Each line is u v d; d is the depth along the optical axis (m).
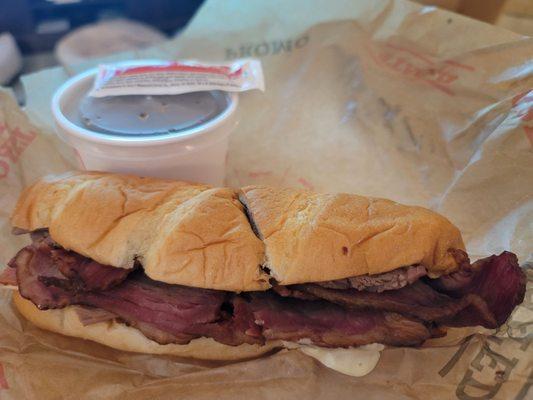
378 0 0.33
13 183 0.27
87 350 0.22
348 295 0.20
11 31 0.38
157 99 0.26
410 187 0.30
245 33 0.35
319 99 0.35
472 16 0.34
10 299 0.24
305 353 0.21
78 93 0.26
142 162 0.24
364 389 0.21
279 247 0.20
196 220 0.20
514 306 0.21
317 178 0.31
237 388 0.21
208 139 0.25
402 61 0.33
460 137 0.30
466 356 0.21
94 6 0.40
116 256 0.20
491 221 0.26
